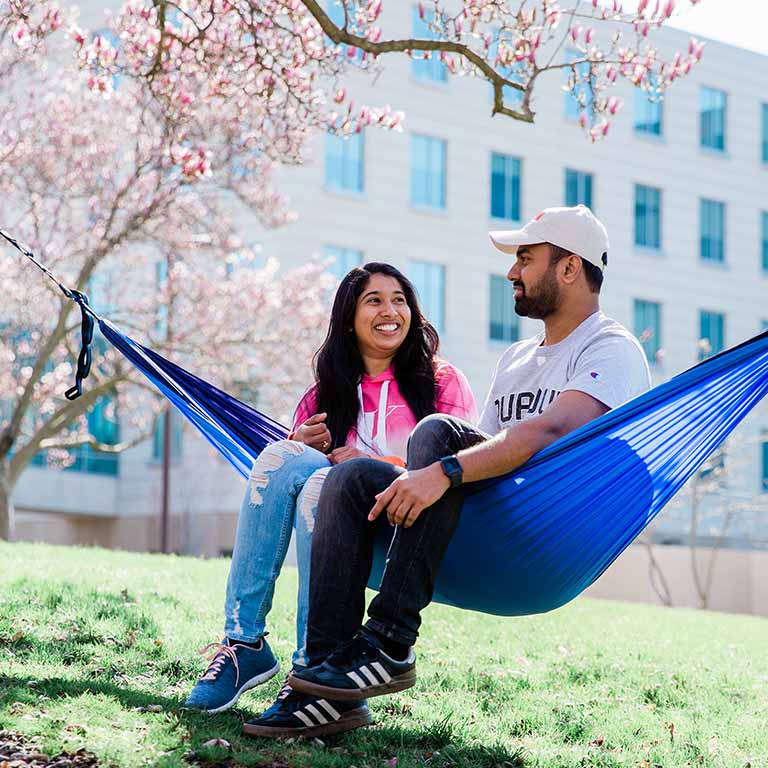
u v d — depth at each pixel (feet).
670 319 102.17
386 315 14.24
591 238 12.98
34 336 67.41
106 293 74.79
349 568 11.44
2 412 81.66
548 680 18.25
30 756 10.84
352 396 14.34
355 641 11.28
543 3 28.07
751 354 11.44
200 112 52.95
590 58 29.12
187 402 14.56
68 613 19.11
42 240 66.49
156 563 34.37
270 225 63.77
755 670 21.90
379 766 11.50
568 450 11.25
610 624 28.58
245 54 29.73
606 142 99.19
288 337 65.57
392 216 89.56
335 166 87.76
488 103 93.91
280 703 11.93
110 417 78.07
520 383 13.29
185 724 12.04
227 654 12.68
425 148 91.66
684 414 11.62
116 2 92.89
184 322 66.49
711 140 105.50
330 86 85.61
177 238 61.72
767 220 108.06
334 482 11.50
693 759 13.64
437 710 14.73
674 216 102.83
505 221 94.84
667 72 29.86
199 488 93.45
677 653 23.40
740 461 96.37
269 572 12.51
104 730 11.62
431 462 11.49
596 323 13.03
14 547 38.60
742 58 106.52
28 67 61.21
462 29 28.32
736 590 82.89
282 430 14.75
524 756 12.75
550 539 11.75
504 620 25.73
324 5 76.95
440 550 11.32
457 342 91.91
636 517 12.26
